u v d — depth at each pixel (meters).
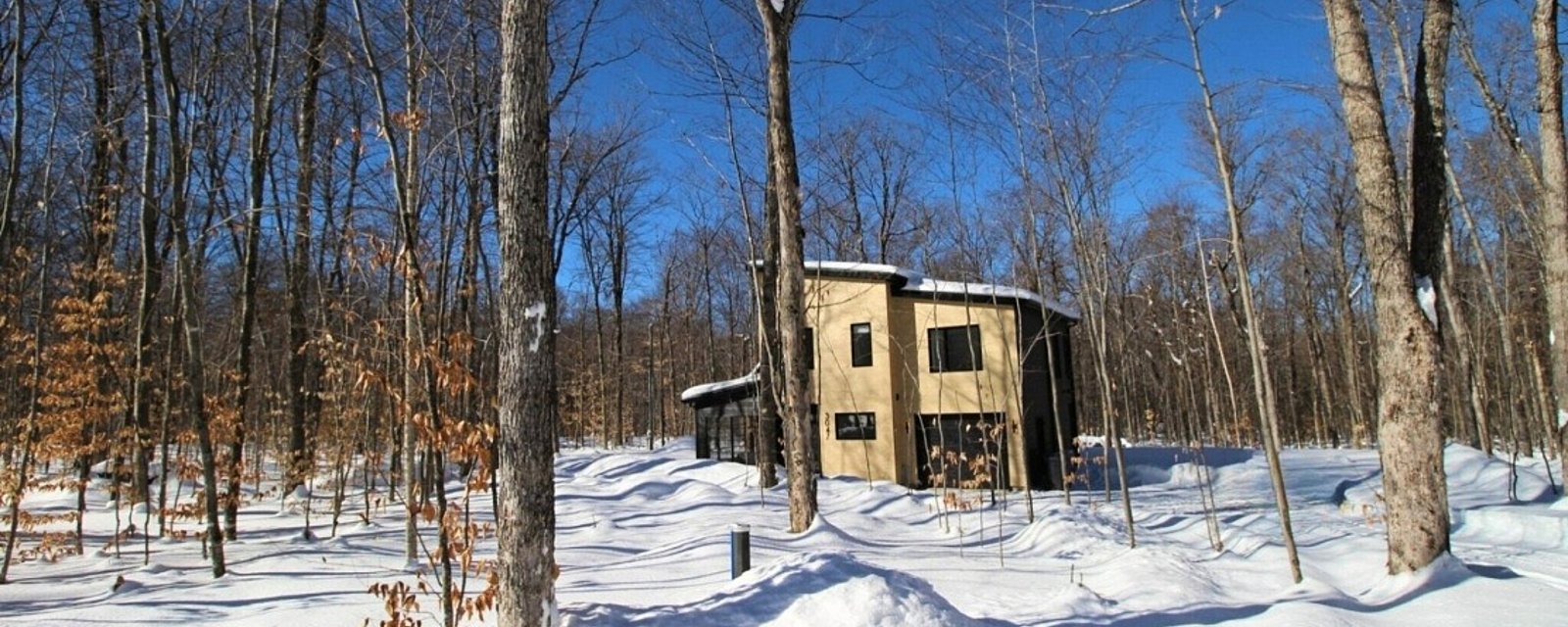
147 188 12.68
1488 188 19.28
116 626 6.88
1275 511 14.67
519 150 5.16
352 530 13.30
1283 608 6.09
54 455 10.90
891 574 5.87
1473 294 23.45
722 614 5.48
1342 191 30.55
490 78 10.47
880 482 18.39
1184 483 21.30
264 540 12.16
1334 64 7.75
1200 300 25.11
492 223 14.44
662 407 42.22
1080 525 11.87
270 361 20.77
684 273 45.81
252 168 12.92
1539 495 14.30
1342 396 39.91
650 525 13.45
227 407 12.02
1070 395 24.47
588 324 51.97
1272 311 37.44
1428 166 7.48
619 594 7.45
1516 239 22.19
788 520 13.04
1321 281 37.38
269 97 13.04
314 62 14.59
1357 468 20.98
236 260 20.69
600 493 18.27
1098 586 8.02
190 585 8.69
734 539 6.94
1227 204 8.27
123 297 15.18
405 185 7.32
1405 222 7.94
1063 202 13.79
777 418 19.31
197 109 13.99
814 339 21.73
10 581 9.20
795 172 12.25
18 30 10.95
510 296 5.11
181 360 14.45
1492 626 5.41
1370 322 35.00
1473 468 17.89
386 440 16.20
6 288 11.48
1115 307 27.56
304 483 17.33
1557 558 9.05
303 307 18.03
